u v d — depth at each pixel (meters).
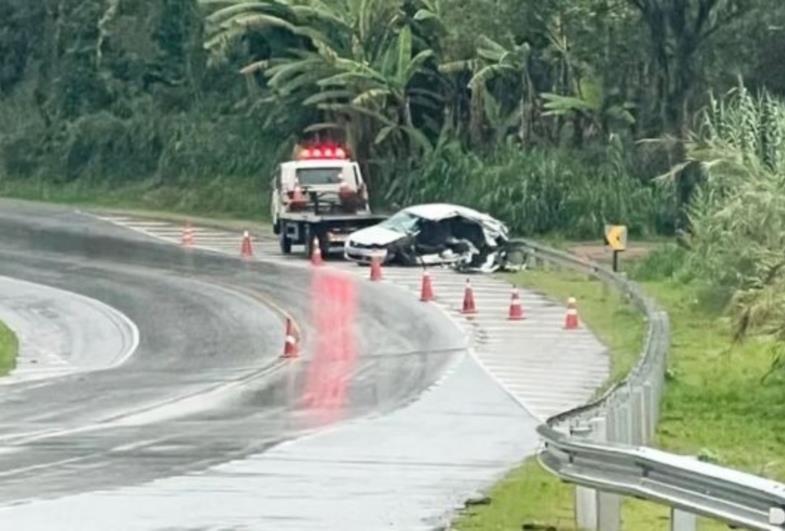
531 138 106.56
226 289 79.75
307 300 75.75
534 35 103.94
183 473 37.16
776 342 56.97
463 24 105.56
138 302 77.12
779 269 57.25
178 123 124.75
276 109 117.38
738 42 98.06
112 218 110.94
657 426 47.09
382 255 86.69
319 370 58.19
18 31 137.75
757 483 24.70
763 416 49.59
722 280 71.00
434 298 75.69
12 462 39.19
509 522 30.70
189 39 128.00
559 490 34.38
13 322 72.94
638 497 27.73
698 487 26.16
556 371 56.81
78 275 86.25
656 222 98.81
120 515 31.38
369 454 40.12
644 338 60.50
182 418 48.19
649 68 100.94
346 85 110.44
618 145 100.50
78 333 69.88
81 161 128.38
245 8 113.19
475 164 104.88
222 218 114.25
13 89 137.25
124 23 129.62
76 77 131.88
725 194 73.25
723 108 82.62
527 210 100.06
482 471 37.28
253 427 45.78
